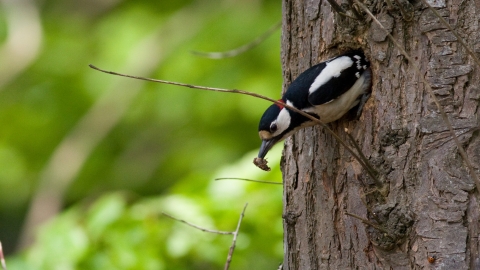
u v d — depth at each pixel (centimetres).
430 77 713
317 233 796
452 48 709
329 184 788
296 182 834
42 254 1095
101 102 1994
